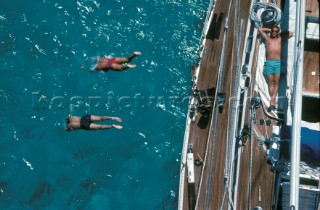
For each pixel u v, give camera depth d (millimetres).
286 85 21703
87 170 24078
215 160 21922
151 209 23562
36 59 25391
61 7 26266
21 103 24688
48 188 23672
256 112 21594
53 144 24312
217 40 23656
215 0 24359
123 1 26422
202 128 22500
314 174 19719
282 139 20172
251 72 22078
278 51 21828
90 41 25844
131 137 24641
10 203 23297
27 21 25969
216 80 23094
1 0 26156
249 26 22875
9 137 24109
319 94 21094
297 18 19609
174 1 26516
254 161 21109
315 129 20891
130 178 24047
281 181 20078
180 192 21781
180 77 25406
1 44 25438
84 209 23484
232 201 20922
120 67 23609
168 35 26078
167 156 24375
